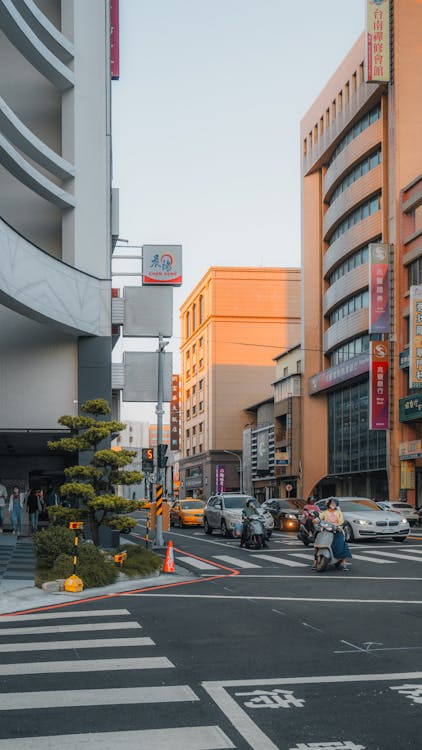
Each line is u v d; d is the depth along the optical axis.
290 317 94.12
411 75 47.66
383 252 46.53
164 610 11.06
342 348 57.50
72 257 25.41
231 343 93.12
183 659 7.47
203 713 5.57
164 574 16.70
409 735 5.05
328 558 16.58
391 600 11.91
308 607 11.22
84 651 7.89
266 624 9.66
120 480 19.31
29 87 27.55
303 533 25.67
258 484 77.81
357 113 52.97
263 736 5.04
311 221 64.12
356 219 55.09
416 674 6.78
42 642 8.41
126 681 6.54
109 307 25.50
